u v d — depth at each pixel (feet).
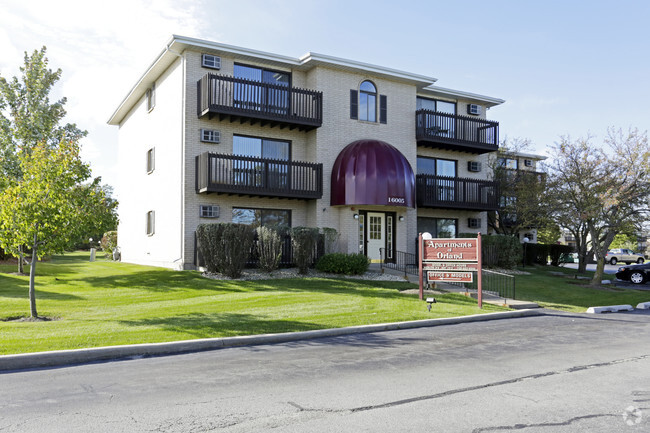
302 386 22.03
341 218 73.00
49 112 79.61
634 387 22.40
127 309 41.78
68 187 39.70
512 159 104.12
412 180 73.00
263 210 71.87
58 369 24.99
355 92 76.23
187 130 66.44
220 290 52.03
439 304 47.50
